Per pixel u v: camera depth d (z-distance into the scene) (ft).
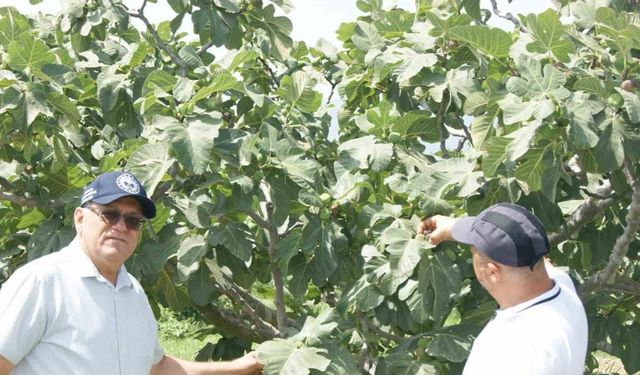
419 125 17.75
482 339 10.35
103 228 11.78
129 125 18.72
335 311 16.07
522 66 14.75
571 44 15.66
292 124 18.42
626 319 19.76
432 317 15.85
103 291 11.88
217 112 16.31
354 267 16.72
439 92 17.24
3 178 17.75
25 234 18.63
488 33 16.19
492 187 15.89
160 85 16.63
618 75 15.58
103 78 18.24
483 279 10.59
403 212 16.29
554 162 15.07
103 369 11.68
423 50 18.01
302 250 16.43
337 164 16.94
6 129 16.53
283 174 16.49
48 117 16.88
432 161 18.44
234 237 16.53
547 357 9.80
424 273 15.26
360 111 20.52
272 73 21.63
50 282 11.55
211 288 17.17
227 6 19.63
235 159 16.14
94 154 18.60
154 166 15.58
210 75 17.71
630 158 14.89
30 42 16.33
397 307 16.28
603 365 34.32
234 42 20.06
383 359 15.94
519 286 10.27
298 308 21.29
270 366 14.38
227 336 20.62
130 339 12.12
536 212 16.35
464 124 19.01
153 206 12.10
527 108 14.28
